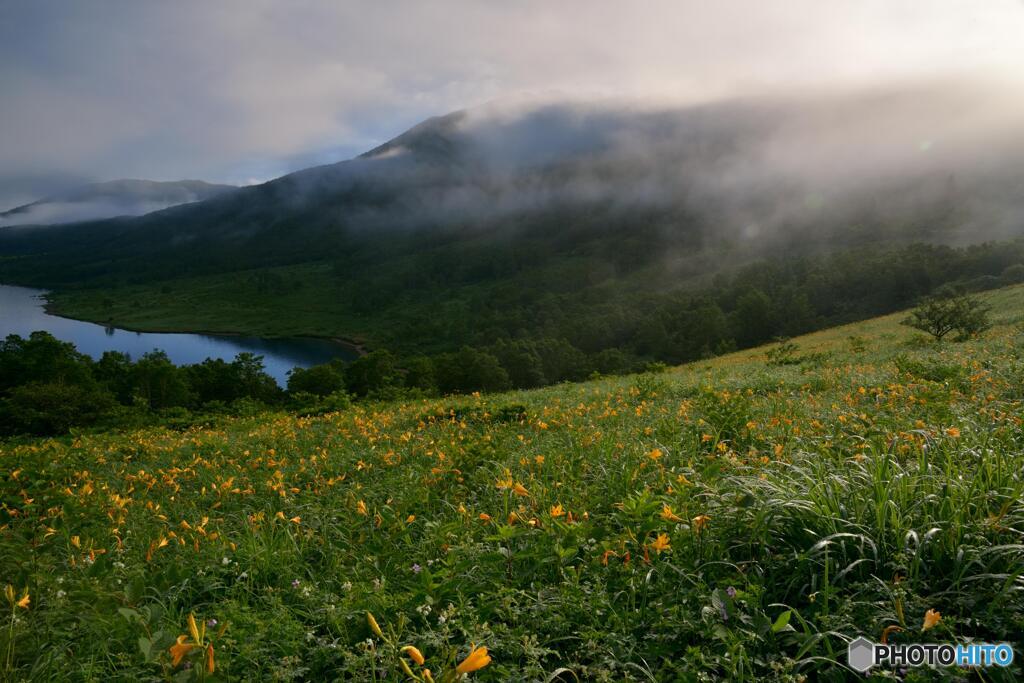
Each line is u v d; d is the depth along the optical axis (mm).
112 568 4230
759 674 2754
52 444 12102
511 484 4930
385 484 6641
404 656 2992
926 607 2943
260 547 4492
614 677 2818
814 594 3059
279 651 3115
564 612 3234
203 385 65500
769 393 12125
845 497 3861
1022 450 4766
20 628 3307
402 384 62250
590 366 88500
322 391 58125
